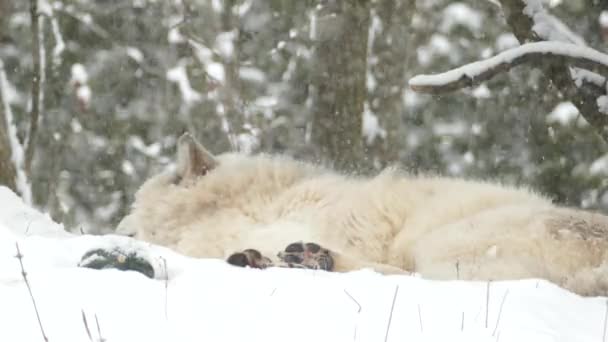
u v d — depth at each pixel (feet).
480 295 21.99
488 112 80.38
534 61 34.35
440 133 80.74
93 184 82.74
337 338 18.37
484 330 19.33
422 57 82.58
